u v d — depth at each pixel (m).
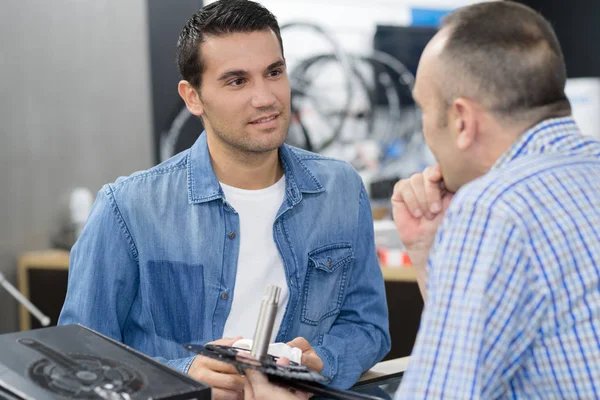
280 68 1.67
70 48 4.82
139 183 1.77
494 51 1.10
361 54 5.59
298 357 1.42
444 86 1.13
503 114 1.12
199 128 5.14
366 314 1.88
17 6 4.68
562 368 1.03
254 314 1.76
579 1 5.92
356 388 1.66
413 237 1.38
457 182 1.21
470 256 1.03
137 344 1.81
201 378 1.51
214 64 1.62
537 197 1.05
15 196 4.71
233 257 1.74
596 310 1.02
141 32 4.99
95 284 1.73
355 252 1.88
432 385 1.01
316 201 1.82
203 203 1.75
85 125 4.89
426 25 5.74
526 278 1.02
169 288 1.75
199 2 5.10
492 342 1.01
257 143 1.64
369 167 5.64
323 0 5.45
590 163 1.11
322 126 5.50
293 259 1.77
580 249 1.03
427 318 1.05
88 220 1.78
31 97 4.75
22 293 4.30
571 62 6.00
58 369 1.14
